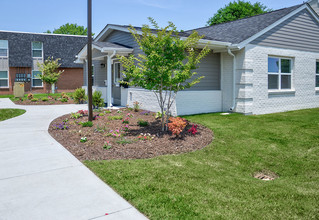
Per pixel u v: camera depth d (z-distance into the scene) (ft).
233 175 14.51
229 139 21.36
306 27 40.81
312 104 43.19
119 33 43.01
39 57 77.41
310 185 13.25
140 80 22.49
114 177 13.53
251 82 34.12
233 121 28.27
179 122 21.63
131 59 24.26
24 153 17.57
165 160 16.52
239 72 34.09
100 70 52.19
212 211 10.33
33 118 31.09
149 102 35.76
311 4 52.90
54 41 79.51
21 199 11.14
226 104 36.19
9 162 15.76
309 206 10.91
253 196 11.80
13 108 40.19
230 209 10.55
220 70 36.68
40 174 13.92
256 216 10.06
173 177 13.73
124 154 17.54
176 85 24.14
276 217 10.02
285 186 13.06
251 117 31.04
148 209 10.34
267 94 36.14
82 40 84.48
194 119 29.37
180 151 18.52
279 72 38.24
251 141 20.86
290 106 39.47
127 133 23.16
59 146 19.22
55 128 25.00
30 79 75.51
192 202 11.02
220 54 36.63
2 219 9.59
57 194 11.62
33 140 20.95
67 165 15.29
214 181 13.39
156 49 22.25
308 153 18.25
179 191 12.05
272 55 36.91
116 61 44.78
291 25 38.60
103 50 36.76
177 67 23.29
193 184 12.91
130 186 12.46
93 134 22.71
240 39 33.30
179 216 9.91
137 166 15.26
